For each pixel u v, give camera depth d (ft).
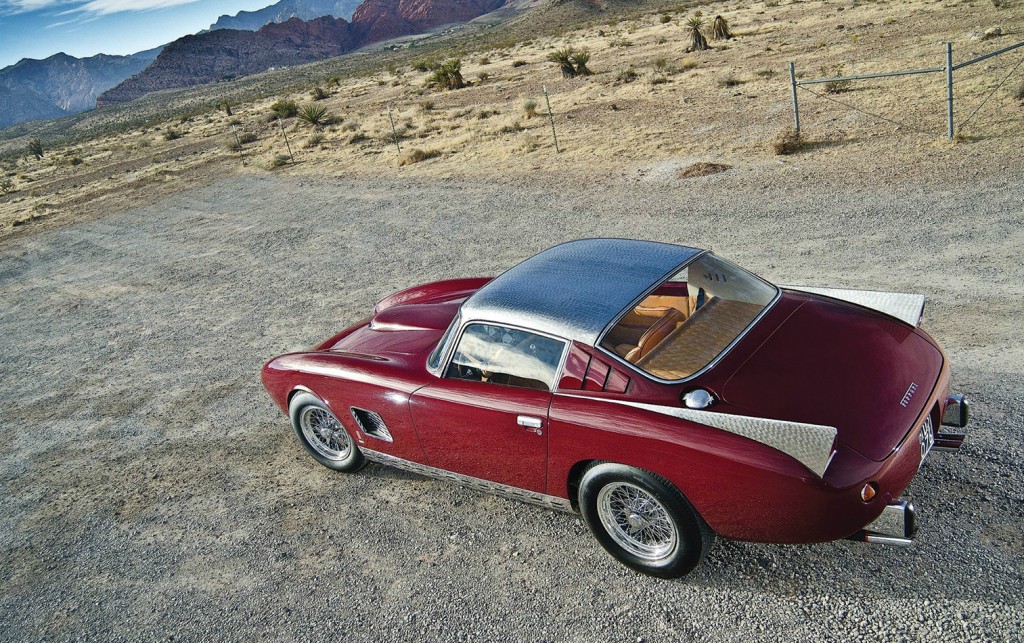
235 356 28.84
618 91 89.86
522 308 13.25
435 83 152.66
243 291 38.63
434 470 15.72
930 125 44.55
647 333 12.24
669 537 12.21
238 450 20.62
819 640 10.71
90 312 40.37
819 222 31.76
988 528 12.14
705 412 10.94
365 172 71.67
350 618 13.15
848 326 12.62
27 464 22.56
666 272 13.34
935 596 11.05
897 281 23.72
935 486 13.37
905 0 123.54
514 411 12.93
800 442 10.06
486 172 58.95
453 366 14.30
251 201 68.44
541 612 12.41
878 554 12.14
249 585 14.62
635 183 45.34
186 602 14.48
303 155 93.91
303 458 19.48
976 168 34.68
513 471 13.84
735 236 31.99
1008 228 26.61
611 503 12.68
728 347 12.03
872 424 10.67
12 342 37.37
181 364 29.12
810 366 11.55
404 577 13.97
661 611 11.91
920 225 28.91
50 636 14.29
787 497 10.20
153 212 73.00
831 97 59.98
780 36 111.96
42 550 17.42
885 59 72.90
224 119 206.90
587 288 13.35
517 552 14.07
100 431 24.02
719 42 119.03
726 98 69.77
